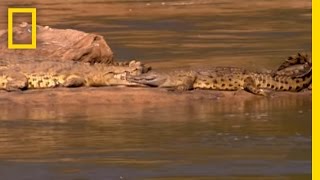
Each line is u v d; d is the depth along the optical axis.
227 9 130.88
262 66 76.81
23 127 57.81
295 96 65.44
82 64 67.56
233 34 100.94
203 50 87.81
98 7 136.50
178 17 120.31
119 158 51.16
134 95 64.50
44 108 62.47
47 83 66.44
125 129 56.91
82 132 56.41
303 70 67.25
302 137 54.38
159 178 47.91
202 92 65.50
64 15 125.19
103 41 72.50
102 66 67.44
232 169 49.06
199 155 51.47
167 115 60.34
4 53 71.00
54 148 53.19
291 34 100.38
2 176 48.47
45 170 49.28
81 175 48.47
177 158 51.03
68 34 72.31
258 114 60.28
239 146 53.03
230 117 59.56
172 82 65.94
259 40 95.44
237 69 67.12
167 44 92.69
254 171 48.69
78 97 64.19
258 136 54.88
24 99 63.91
